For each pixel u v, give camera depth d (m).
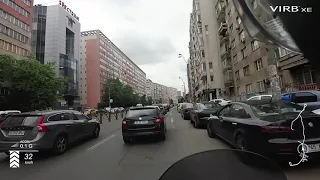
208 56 37.06
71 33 70.94
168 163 5.12
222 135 6.61
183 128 11.38
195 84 66.69
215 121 7.31
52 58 61.31
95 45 89.75
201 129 10.50
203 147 6.57
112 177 4.29
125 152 6.44
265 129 4.16
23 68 28.97
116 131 11.62
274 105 5.07
